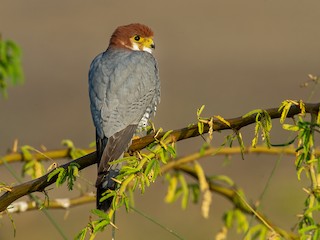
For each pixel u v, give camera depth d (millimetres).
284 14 36719
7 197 6293
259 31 34875
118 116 7906
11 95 24875
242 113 24797
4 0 35906
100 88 8078
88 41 32281
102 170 6707
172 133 6129
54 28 33250
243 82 27812
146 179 5785
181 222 14062
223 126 6012
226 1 38719
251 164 18594
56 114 23500
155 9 37594
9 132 22031
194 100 25656
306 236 5602
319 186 5801
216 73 29234
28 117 23078
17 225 13844
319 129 5742
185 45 33500
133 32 9195
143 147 6520
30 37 32062
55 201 7770
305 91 26594
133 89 8133
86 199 7867
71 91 25906
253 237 7148
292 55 31516
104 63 8305
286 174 16609
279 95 26422
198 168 7836
